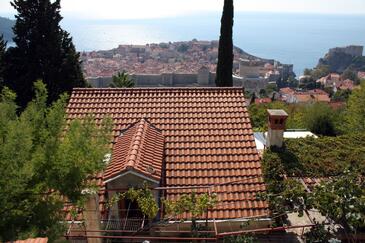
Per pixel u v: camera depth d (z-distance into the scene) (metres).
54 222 9.31
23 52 32.94
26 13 32.66
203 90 17.36
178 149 14.70
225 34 31.70
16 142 8.24
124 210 12.57
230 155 14.45
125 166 12.34
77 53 34.50
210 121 15.83
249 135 15.20
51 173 9.06
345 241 11.45
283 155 15.20
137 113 16.25
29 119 9.77
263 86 152.38
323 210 10.16
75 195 9.41
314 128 36.09
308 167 14.64
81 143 9.10
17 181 8.06
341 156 15.65
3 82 32.56
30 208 8.98
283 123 15.62
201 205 11.50
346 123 38.28
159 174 12.76
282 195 11.18
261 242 12.05
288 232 12.46
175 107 16.52
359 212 9.69
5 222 8.49
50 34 33.06
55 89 33.09
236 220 12.45
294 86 171.38
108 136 10.23
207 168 13.98
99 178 13.17
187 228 12.38
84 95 17.27
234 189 13.35
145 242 10.21
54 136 9.73
